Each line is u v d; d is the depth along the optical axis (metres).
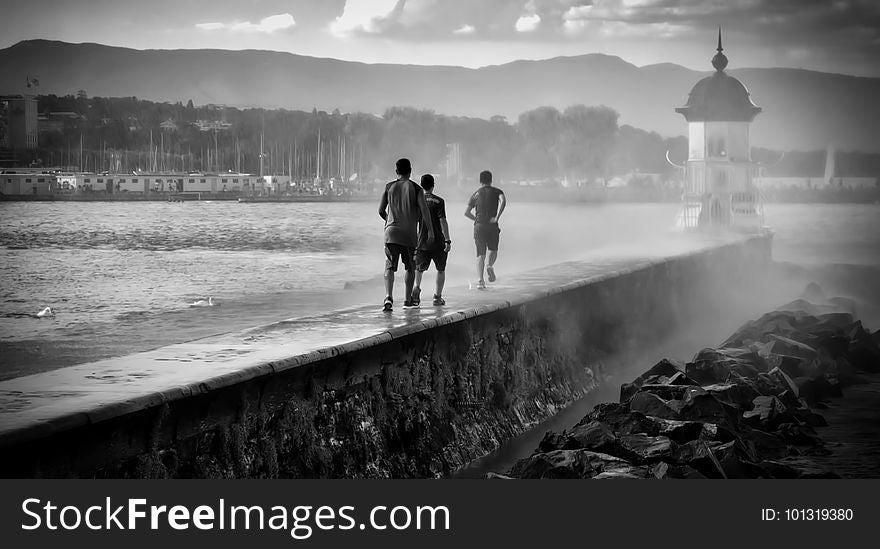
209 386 9.32
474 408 14.98
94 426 8.15
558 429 16.22
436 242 16.11
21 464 7.53
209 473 9.39
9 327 27.52
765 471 11.67
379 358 12.54
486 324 15.90
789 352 19.42
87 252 67.38
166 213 155.75
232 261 58.00
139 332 25.92
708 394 13.39
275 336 12.47
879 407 16.64
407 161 15.82
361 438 11.79
